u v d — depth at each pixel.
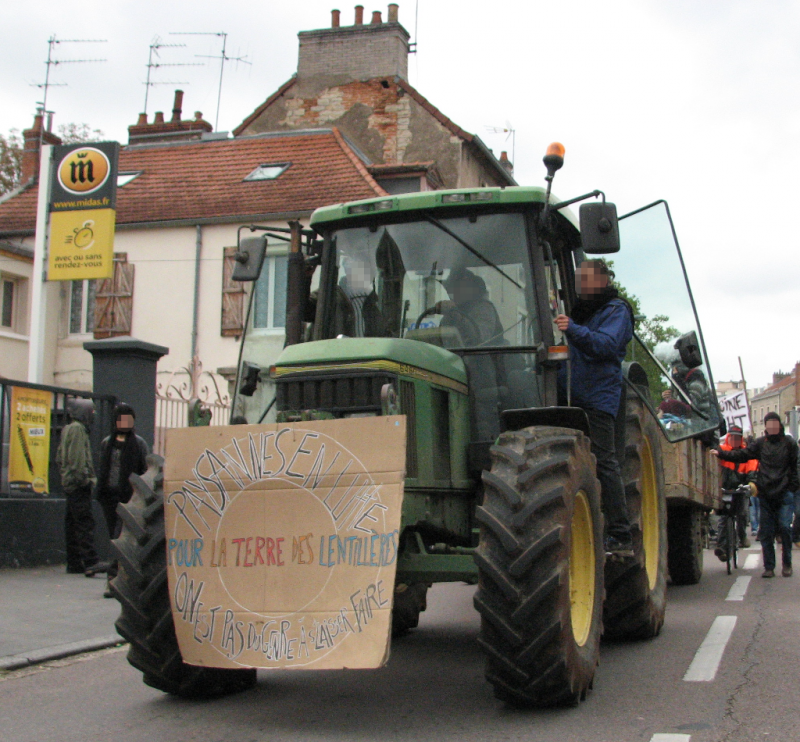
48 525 10.98
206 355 21.14
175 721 4.93
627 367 7.08
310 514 4.72
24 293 22.70
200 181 22.64
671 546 10.46
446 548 5.39
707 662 6.05
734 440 13.63
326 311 6.29
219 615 4.80
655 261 7.31
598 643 5.34
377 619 4.53
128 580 5.12
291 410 5.19
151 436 12.02
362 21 27.56
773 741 4.34
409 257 6.15
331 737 4.54
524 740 4.41
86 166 15.15
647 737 4.42
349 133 27.09
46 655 6.56
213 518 4.89
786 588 10.09
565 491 4.74
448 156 26.36
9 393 10.57
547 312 5.90
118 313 21.72
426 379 5.35
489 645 4.71
